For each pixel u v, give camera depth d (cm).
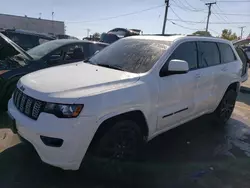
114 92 281
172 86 353
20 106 296
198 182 313
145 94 310
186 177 322
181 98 376
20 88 309
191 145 418
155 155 372
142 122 323
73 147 254
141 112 310
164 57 354
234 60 530
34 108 270
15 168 312
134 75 319
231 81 507
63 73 327
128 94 292
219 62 480
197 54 420
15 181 288
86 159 279
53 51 573
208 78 432
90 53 654
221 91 485
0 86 457
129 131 303
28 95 283
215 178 325
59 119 252
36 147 265
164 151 388
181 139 439
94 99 264
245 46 1487
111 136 284
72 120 252
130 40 421
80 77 305
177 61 337
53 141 253
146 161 351
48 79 303
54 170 312
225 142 441
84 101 258
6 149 354
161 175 322
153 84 325
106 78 302
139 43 400
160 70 342
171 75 353
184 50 394
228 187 308
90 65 376
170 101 355
